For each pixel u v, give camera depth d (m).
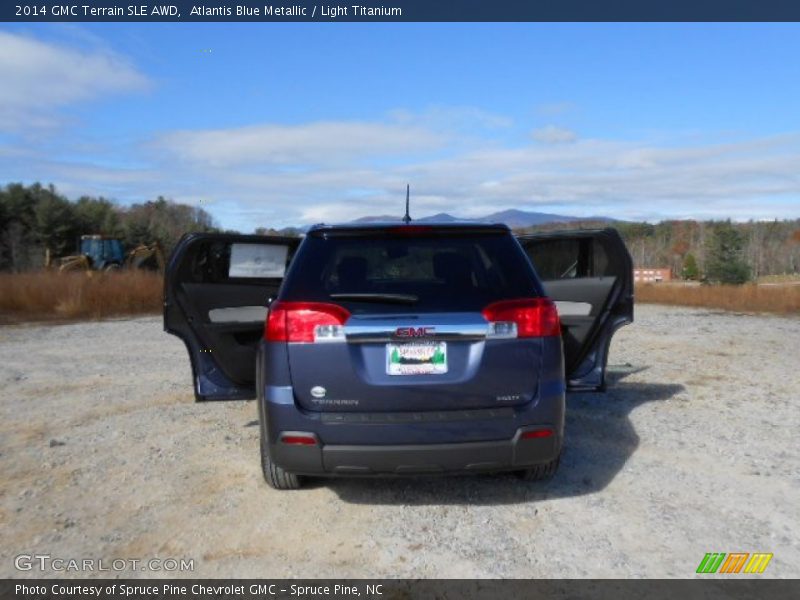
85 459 4.63
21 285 17.84
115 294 17.88
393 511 3.66
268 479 3.88
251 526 3.50
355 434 3.32
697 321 14.60
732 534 3.33
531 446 3.40
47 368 8.45
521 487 3.98
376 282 3.50
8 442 5.07
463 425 3.33
